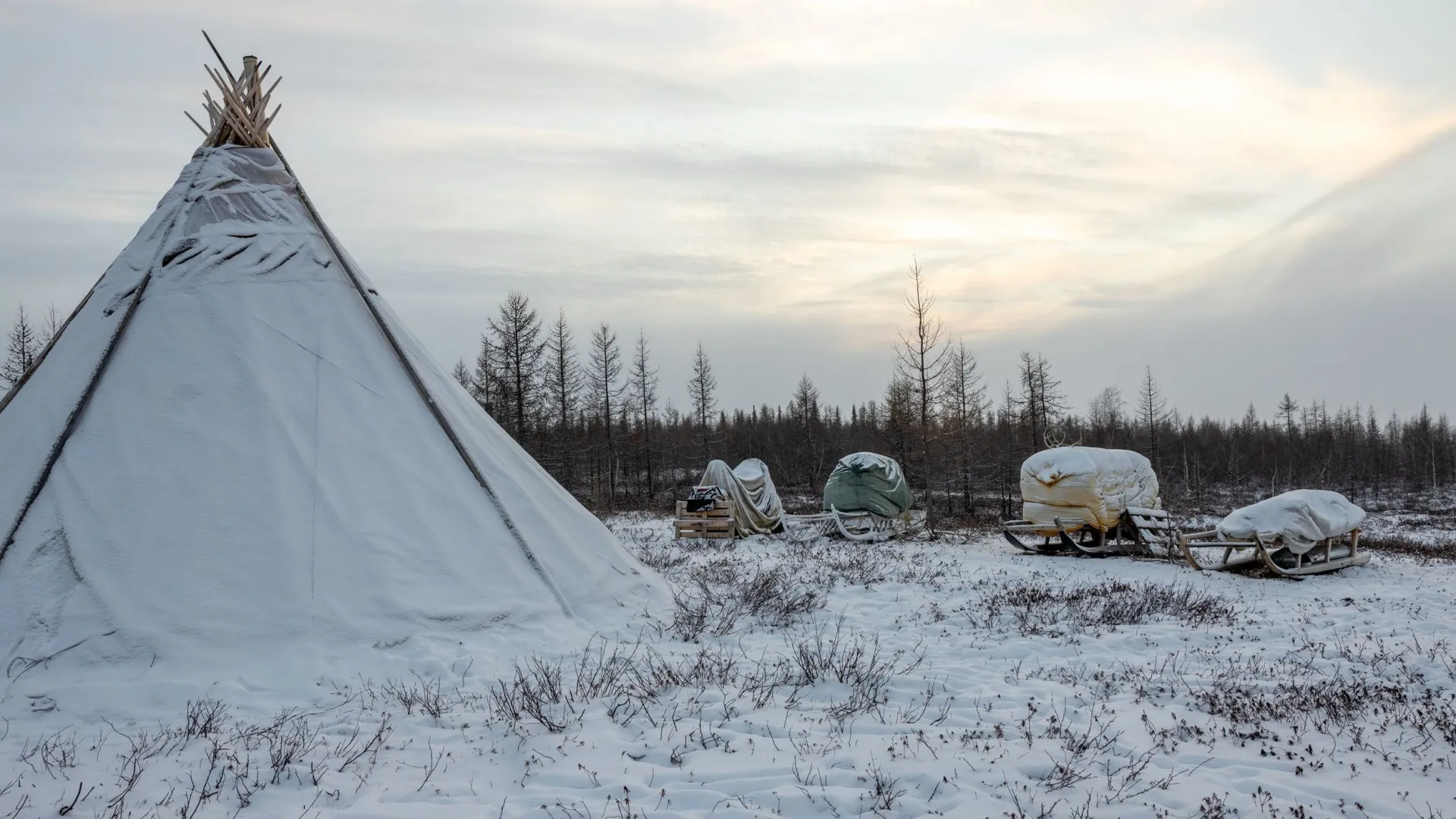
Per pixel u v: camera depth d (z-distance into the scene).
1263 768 5.98
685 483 52.75
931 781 5.65
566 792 5.52
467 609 9.22
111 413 9.40
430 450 10.52
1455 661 8.96
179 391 9.62
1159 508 20.00
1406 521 32.94
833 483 22.86
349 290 11.30
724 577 14.15
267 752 6.21
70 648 7.80
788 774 5.80
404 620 8.83
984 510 36.00
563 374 38.41
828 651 9.39
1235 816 5.19
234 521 8.88
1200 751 6.33
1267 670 8.72
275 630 8.33
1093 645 9.97
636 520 29.09
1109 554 18.77
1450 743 6.43
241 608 8.38
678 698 7.50
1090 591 13.43
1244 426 73.06
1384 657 9.16
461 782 5.73
